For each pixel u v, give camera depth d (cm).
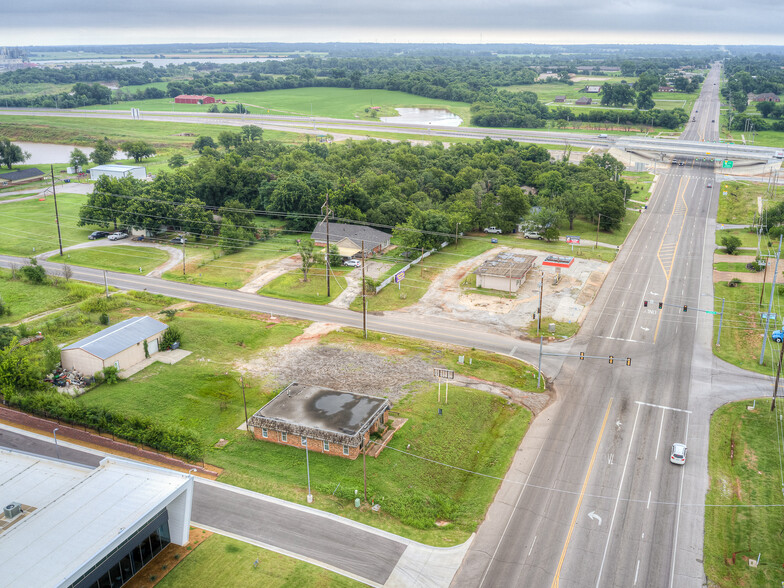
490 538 5697
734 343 9744
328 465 6638
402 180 18488
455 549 5541
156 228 15162
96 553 4612
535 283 12231
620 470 6681
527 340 9850
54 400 7444
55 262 13250
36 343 9262
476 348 9562
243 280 12419
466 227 14888
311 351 9350
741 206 17925
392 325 10400
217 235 15162
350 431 6769
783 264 12950
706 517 5988
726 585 5184
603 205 15638
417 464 6719
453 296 11662
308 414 7175
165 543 5434
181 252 14112
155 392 8025
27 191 19525
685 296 11544
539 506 6138
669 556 5494
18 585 4316
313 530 5688
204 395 7994
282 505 6012
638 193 19625
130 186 16012
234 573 5134
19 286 11856
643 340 9844
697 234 15500
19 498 5359
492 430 7475
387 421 7400
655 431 7388
